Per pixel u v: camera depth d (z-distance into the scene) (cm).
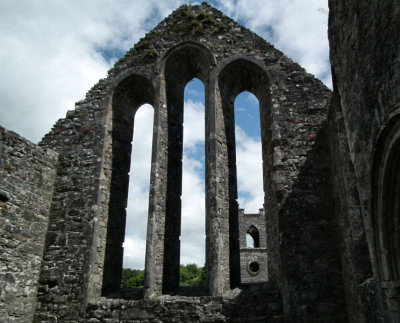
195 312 851
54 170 1078
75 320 889
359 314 690
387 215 533
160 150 1067
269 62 1128
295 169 967
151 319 860
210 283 891
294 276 857
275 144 1000
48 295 930
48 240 995
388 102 466
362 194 600
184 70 1271
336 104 780
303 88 1069
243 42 1180
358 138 607
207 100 1141
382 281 544
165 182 1058
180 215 1100
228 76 1172
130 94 1237
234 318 834
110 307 890
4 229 872
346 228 769
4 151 905
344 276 821
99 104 1165
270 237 988
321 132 1002
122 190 1134
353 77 610
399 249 527
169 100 1177
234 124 1160
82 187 1045
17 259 895
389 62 455
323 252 871
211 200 970
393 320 507
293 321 816
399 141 477
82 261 950
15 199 916
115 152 1138
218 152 1038
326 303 823
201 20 1257
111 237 1046
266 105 1113
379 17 480
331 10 721
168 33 1250
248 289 914
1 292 838
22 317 882
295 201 931
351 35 605
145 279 910
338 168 833
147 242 947
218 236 931
